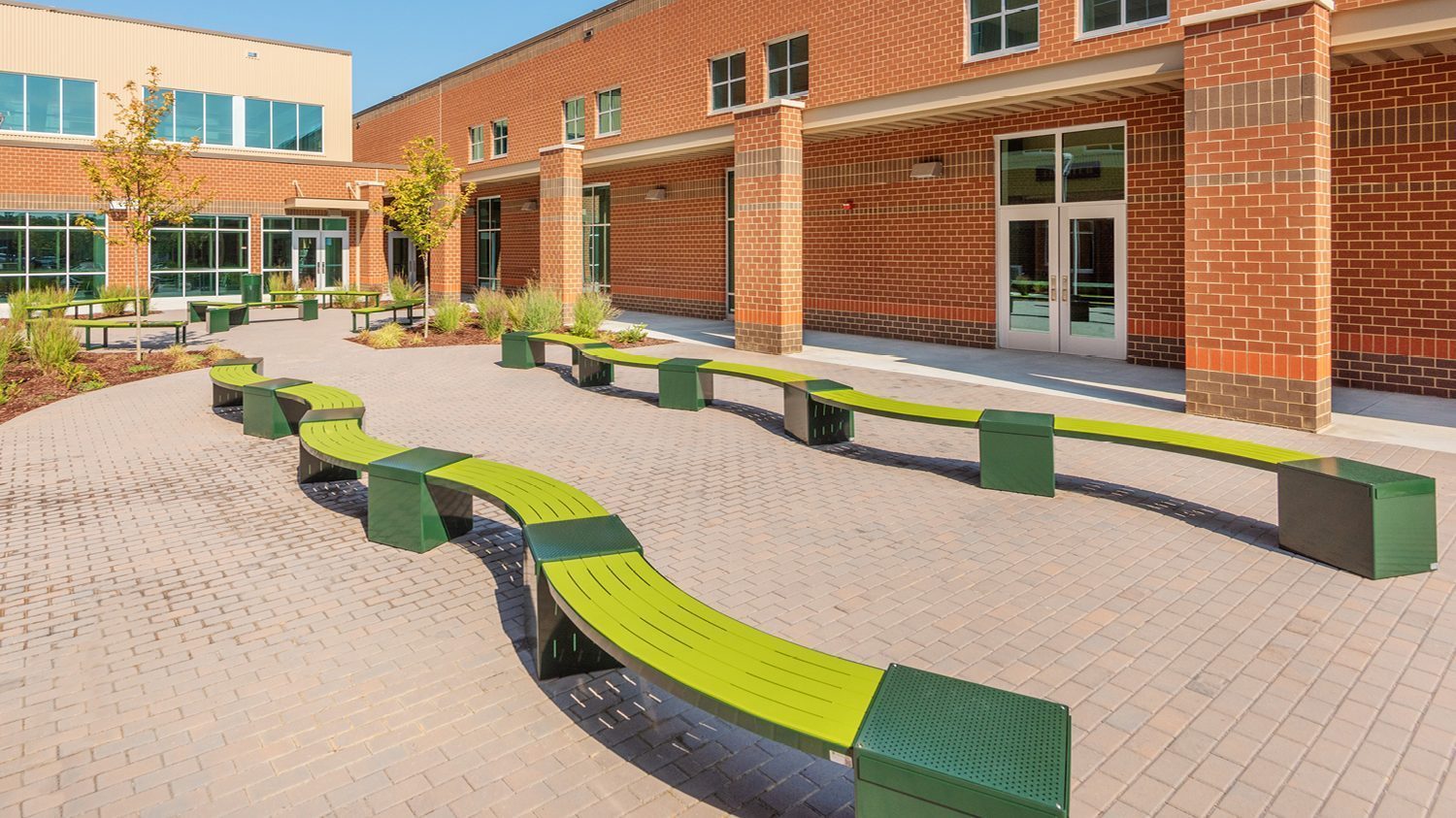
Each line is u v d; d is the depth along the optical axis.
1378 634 4.86
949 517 6.96
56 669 4.58
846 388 9.59
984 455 7.72
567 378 13.75
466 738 3.92
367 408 11.38
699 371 11.13
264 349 17.09
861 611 5.18
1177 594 5.42
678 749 3.86
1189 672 4.44
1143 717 4.02
